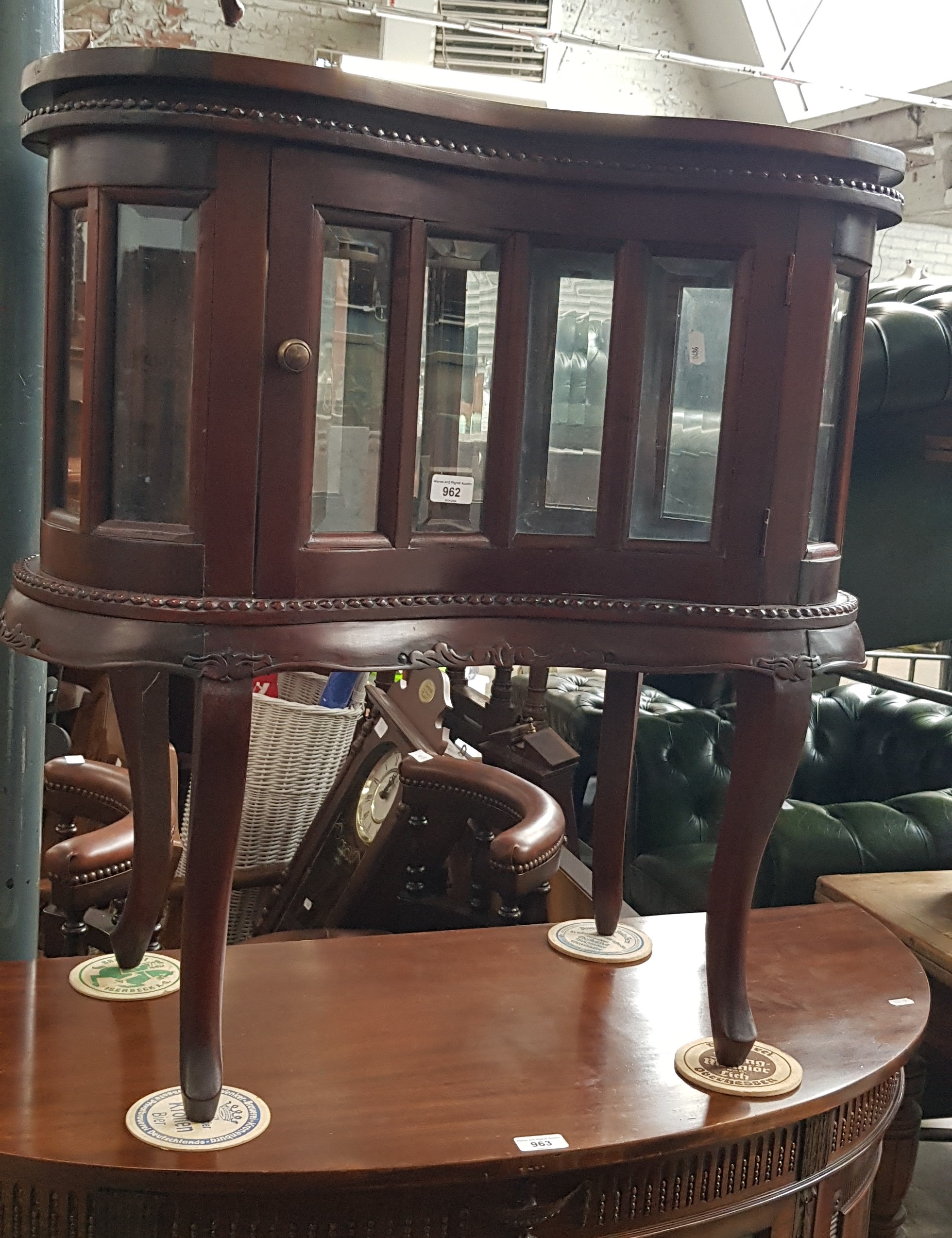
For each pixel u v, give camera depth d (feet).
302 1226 3.54
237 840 3.46
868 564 8.91
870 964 5.03
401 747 7.59
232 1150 3.47
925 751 10.28
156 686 4.46
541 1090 3.90
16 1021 4.20
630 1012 4.50
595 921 5.23
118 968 4.64
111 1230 3.45
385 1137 3.57
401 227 3.46
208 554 3.31
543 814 5.93
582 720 10.72
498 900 7.29
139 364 3.37
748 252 3.72
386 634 3.55
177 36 16.53
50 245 3.65
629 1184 3.82
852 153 3.69
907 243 17.08
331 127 3.24
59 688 8.56
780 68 17.65
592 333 3.77
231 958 4.79
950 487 8.98
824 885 7.59
